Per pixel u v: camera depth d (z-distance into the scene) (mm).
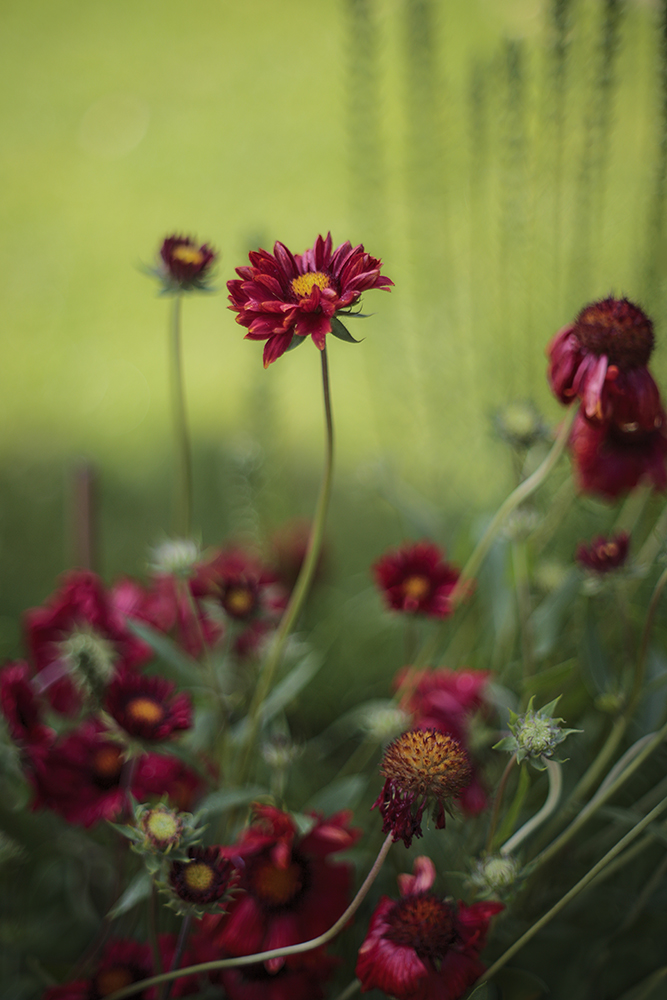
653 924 822
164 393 1874
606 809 794
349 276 726
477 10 2695
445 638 975
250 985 771
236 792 771
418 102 1042
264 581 918
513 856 763
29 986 864
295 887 771
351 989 755
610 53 896
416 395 1204
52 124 3314
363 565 1301
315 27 3850
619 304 781
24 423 1812
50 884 918
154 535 1417
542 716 738
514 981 770
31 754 792
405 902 729
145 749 776
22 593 1269
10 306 2254
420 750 700
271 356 729
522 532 848
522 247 1019
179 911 726
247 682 919
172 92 3465
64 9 4375
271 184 2666
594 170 958
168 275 842
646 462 844
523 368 1011
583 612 841
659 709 856
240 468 1032
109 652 835
